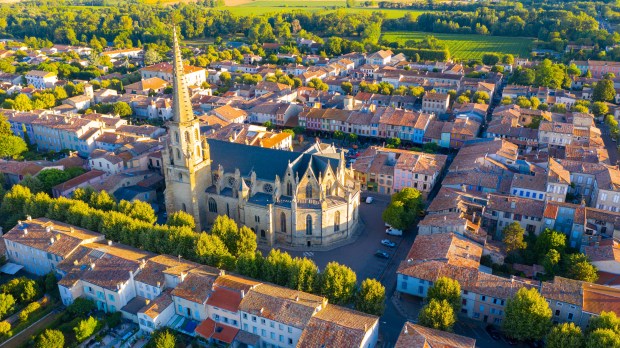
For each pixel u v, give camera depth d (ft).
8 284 471.21
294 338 397.60
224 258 486.79
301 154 587.68
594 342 357.61
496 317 440.86
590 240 521.65
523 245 524.11
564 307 415.64
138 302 457.27
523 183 631.15
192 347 418.10
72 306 450.71
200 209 609.83
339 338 370.12
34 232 527.40
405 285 477.36
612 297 408.87
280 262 466.70
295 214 558.15
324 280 444.14
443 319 398.21
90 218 552.00
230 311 418.10
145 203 592.60
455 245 496.64
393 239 593.01
